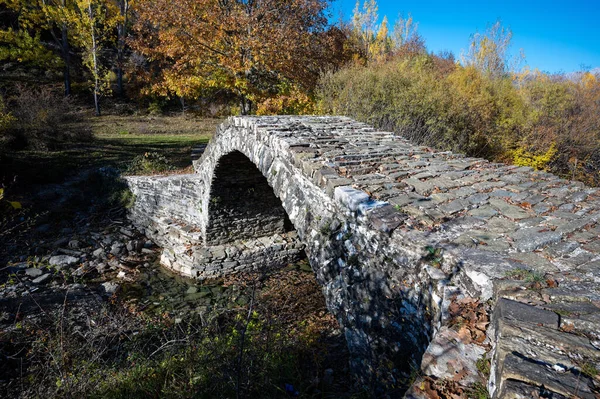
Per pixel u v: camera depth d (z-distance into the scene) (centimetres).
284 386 397
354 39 1922
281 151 487
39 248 936
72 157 1388
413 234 284
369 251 323
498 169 450
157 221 1045
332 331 608
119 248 994
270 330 476
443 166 448
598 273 219
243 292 827
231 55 1226
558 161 1225
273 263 932
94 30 2069
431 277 253
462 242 268
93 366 416
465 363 190
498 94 1252
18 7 2055
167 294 823
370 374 323
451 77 1316
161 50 1282
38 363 468
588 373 142
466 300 227
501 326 174
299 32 1227
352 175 397
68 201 1149
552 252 249
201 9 1212
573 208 332
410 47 2067
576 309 183
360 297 329
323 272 381
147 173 1227
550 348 158
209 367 385
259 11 1177
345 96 1023
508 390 137
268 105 1190
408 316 278
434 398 178
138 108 2364
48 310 630
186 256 909
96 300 735
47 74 2394
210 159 821
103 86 2239
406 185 379
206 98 2416
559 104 1301
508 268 227
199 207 938
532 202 342
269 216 962
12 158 1259
